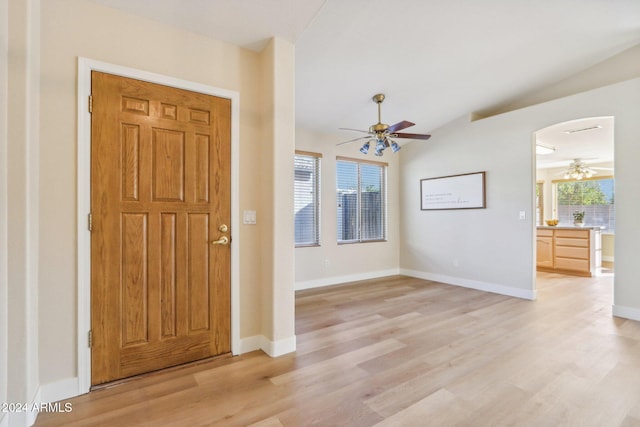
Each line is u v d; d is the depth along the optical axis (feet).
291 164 8.02
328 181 15.87
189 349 7.22
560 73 12.48
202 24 7.09
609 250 23.09
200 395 6.00
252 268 8.18
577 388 6.20
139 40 6.64
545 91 13.43
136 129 6.57
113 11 6.39
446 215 16.28
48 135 5.74
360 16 8.30
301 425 5.14
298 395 6.01
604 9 9.02
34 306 5.41
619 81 11.44
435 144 16.81
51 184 5.76
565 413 5.42
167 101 6.93
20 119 4.97
